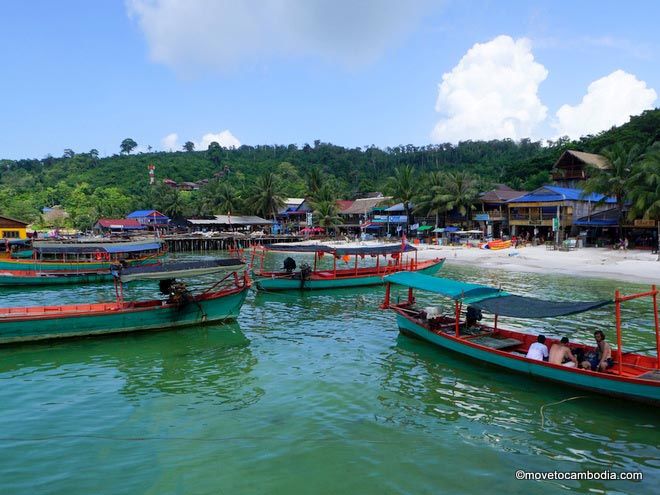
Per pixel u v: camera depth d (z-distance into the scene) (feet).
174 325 72.02
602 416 42.73
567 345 52.85
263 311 87.35
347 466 34.65
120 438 38.81
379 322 78.28
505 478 33.19
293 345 64.95
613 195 165.07
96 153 545.03
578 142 297.74
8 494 31.14
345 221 319.88
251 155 548.72
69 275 119.75
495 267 147.02
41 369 55.62
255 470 34.09
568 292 101.09
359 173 459.73
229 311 76.59
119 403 45.83
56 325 64.23
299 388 49.44
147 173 448.65
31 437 38.93
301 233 281.54
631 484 32.50
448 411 43.91
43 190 400.67
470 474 33.68
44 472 33.88
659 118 237.45
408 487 32.07
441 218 248.93
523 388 48.98
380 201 303.68
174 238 230.27
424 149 553.23
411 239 247.29
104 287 116.37
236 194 317.01
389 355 60.08
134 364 57.41
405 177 255.91
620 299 45.57
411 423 41.55
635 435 39.37
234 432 39.81
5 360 58.65
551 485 32.37
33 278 115.24
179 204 331.57
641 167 146.72
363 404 45.44
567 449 37.22
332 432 39.81
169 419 42.29
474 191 223.10
